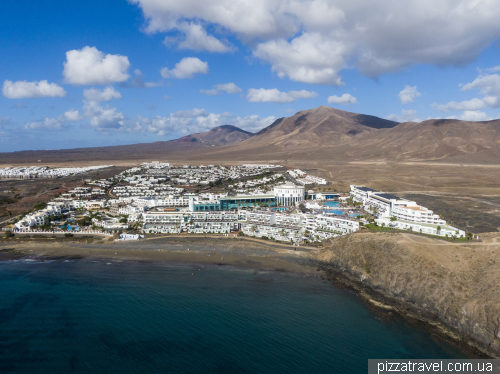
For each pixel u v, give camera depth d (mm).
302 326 134875
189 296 159000
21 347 123500
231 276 181125
